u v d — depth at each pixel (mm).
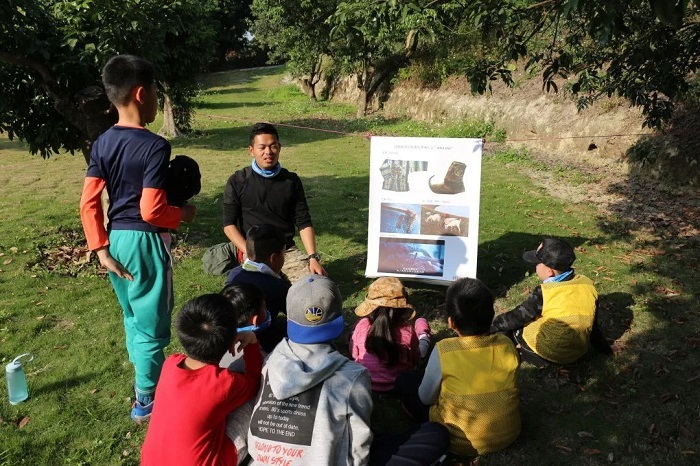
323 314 2670
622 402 3645
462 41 18922
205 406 2521
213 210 8445
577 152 12023
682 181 9156
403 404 3521
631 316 4789
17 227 7496
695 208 8102
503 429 3100
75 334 4672
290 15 21844
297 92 32312
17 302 5234
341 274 5930
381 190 5145
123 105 3031
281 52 26734
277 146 4512
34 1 5855
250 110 25797
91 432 3412
